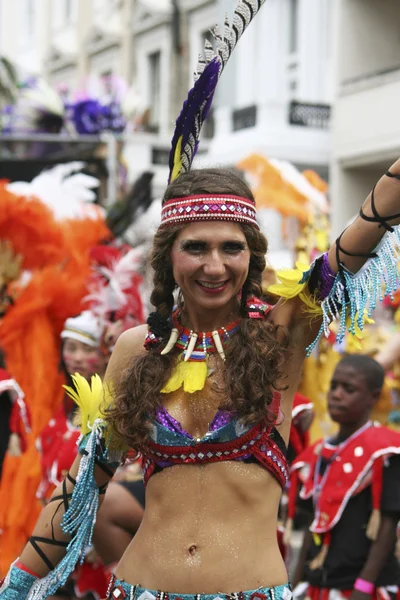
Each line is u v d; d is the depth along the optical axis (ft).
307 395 22.33
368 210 7.91
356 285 8.05
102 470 8.93
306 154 61.72
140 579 7.93
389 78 54.03
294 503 15.24
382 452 13.79
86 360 17.37
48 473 16.93
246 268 8.09
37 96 47.39
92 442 8.72
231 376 7.88
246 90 69.15
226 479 7.86
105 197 34.94
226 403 7.82
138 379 8.13
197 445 7.87
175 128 8.50
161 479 8.05
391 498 13.62
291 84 68.44
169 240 8.15
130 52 91.91
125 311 17.44
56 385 20.63
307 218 27.12
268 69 68.03
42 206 21.21
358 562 13.96
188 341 8.27
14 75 55.67
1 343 20.49
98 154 35.19
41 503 18.21
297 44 67.72
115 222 23.71
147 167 53.72
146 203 24.20
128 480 15.02
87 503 8.90
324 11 66.44
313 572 14.35
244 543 7.77
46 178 22.98
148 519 8.13
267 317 8.48
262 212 27.86
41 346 20.49
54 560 8.98
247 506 7.87
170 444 7.95
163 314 8.50
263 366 7.91
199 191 7.98
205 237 7.93
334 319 8.11
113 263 17.67
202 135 73.56
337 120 58.29
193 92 8.32
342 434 14.73
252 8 8.34
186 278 8.05
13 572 9.02
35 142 35.47
